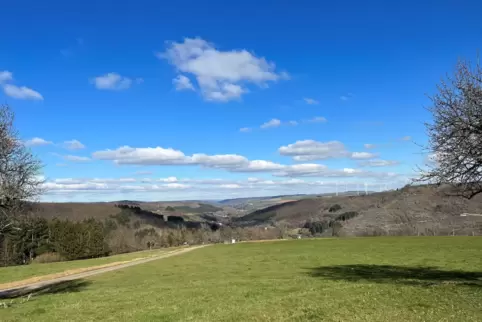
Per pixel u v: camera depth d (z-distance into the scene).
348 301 18.66
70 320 19.70
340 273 37.69
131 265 64.81
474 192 22.14
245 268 48.03
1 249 112.62
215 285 32.03
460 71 22.47
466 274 32.66
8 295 37.25
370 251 61.53
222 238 187.88
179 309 20.61
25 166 29.16
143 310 21.05
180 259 69.56
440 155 22.80
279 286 28.89
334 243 82.88
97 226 149.38
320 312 16.34
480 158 21.00
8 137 28.08
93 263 73.19
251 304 20.31
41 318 21.19
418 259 48.38
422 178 23.08
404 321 14.04
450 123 22.06
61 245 129.75
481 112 21.25
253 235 184.75
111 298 27.84
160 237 179.88
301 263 50.44
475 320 13.65
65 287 40.75
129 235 176.75
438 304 16.58
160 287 33.28
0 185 27.06
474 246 60.75
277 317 16.20
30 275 54.81
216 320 16.58
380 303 17.59
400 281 28.14
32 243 124.56
